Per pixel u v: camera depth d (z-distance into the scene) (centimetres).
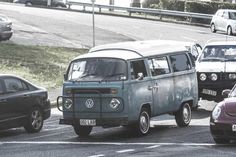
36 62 3591
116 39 4769
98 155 1556
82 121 1839
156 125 2169
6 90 1950
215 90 2450
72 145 1745
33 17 5788
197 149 1628
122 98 1802
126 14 6981
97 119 1819
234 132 1602
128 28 5472
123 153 1581
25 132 2069
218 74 2438
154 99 1948
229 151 1591
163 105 2000
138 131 1869
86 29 5238
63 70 3522
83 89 1831
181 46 2194
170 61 2069
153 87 1942
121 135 1939
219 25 5659
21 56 3669
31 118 2039
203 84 2456
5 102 1922
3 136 1970
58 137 1927
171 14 6531
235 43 2620
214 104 2705
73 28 5241
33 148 1698
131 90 1828
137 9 6706
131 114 1822
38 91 2097
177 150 1616
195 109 2459
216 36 5334
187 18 6681
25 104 2012
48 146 1731
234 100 1667
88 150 1644
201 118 2322
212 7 6794
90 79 1844
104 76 1838
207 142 1748
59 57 3850
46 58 3747
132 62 1866
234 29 5541
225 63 2500
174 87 2064
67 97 1859
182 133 1942
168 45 2123
